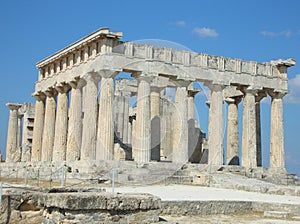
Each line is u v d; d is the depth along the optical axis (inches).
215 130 2074.3
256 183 1595.7
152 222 639.8
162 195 1095.6
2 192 671.8
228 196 1186.6
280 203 1000.9
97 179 1494.8
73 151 2023.9
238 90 2423.7
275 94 2340.1
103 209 605.3
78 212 591.5
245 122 2240.4
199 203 935.7
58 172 1697.8
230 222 850.1
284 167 2320.4
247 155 2212.1
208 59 2108.8
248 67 2245.3
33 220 667.4
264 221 873.5
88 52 1972.2
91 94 1847.9
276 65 2331.4
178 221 834.8
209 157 2069.4
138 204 629.6
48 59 2294.5
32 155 2423.7
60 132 2186.3
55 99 2361.0
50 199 606.9
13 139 2928.2
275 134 2336.4
